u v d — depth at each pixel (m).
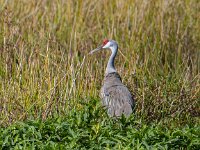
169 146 10.79
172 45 17.83
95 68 16.28
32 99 13.70
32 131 10.97
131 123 11.56
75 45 16.67
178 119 14.01
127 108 13.52
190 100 14.54
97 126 11.03
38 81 14.24
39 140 10.79
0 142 10.66
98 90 14.87
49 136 11.05
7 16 17.02
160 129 11.38
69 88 14.23
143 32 17.98
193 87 15.17
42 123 11.20
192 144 10.77
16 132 11.03
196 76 15.59
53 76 14.33
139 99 14.29
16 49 15.81
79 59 16.64
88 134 11.04
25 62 15.34
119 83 14.26
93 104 12.16
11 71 15.14
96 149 10.48
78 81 14.48
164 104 14.23
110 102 13.77
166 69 16.89
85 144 10.73
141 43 17.59
